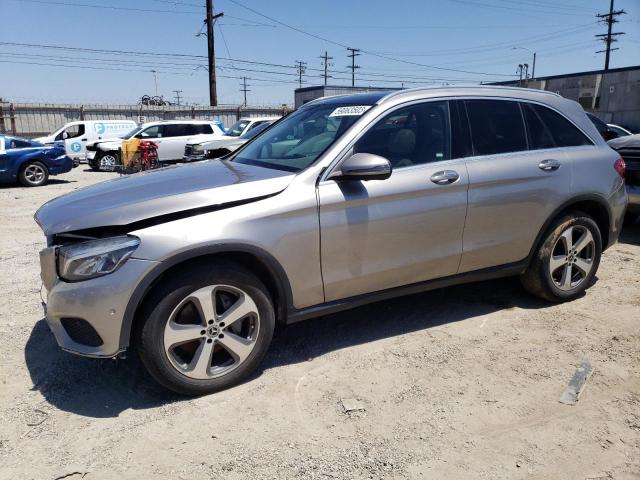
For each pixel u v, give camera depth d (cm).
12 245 698
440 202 369
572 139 444
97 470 257
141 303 298
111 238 291
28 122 2811
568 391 321
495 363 355
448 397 316
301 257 329
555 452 268
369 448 271
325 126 380
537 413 300
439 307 450
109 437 282
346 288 352
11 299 482
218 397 319
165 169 404
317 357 367
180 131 1941
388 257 360
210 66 3206
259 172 353
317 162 340
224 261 313
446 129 385
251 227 310
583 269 454
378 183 349
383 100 372
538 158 415
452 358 363
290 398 317
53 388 330
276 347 383
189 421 296
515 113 418
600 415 298
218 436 282
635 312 437
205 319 308
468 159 386
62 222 305
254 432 285
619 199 461
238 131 1909
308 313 346
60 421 297
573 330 404
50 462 263
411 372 345
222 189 315
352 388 327
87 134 2181
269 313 331
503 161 398
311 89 3034
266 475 253
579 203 443
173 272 301
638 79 3008
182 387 310
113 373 347
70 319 297
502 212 398
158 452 270
